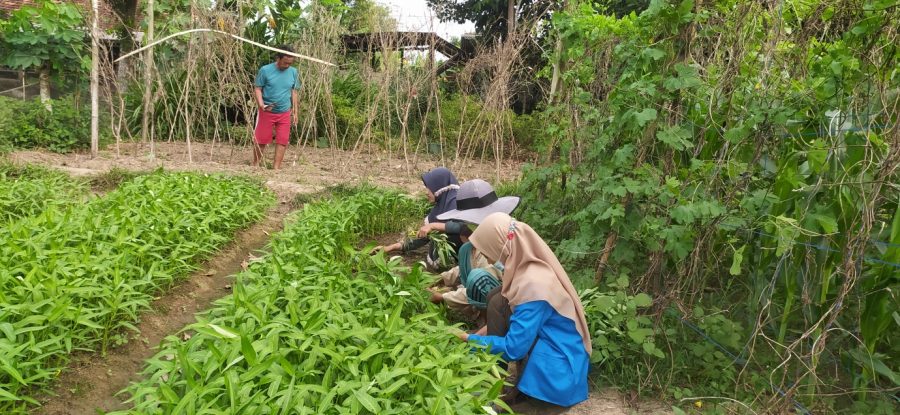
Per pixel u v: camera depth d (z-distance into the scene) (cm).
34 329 315
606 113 475
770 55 366
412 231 596
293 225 546
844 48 327
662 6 379
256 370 265
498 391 275
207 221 536
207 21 998
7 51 1123
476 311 427
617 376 380
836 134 336
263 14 1296
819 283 343
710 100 380
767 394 358
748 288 396
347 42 1410
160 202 564
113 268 416
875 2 307
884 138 303
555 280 340
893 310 311
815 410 343
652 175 396
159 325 425
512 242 346
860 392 339
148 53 1027
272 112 952
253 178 820
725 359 376
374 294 393
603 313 391
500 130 980
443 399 258
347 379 278
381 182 909
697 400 357
